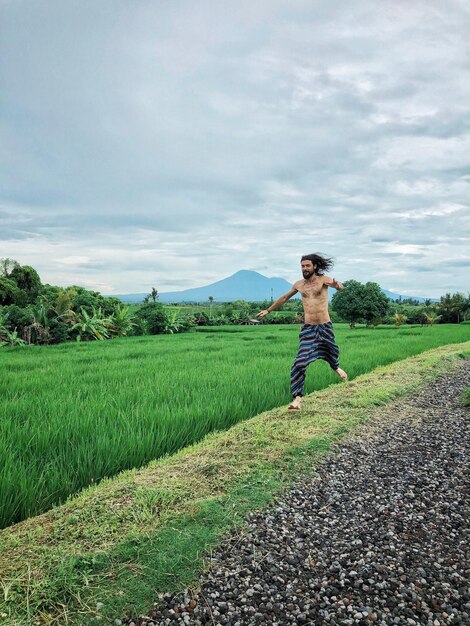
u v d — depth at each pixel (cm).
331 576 309
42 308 3772
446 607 279
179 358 1571
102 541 329
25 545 328
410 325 6638
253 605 279
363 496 432
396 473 487
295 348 1961
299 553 335
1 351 2302
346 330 4472
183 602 278
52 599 272
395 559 330
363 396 795
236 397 781
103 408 707
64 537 337
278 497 418
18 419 655
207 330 5619
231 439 570
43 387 992
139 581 290
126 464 509
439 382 977
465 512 404
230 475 452
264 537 352
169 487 416
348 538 358
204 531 348
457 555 337
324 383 972
